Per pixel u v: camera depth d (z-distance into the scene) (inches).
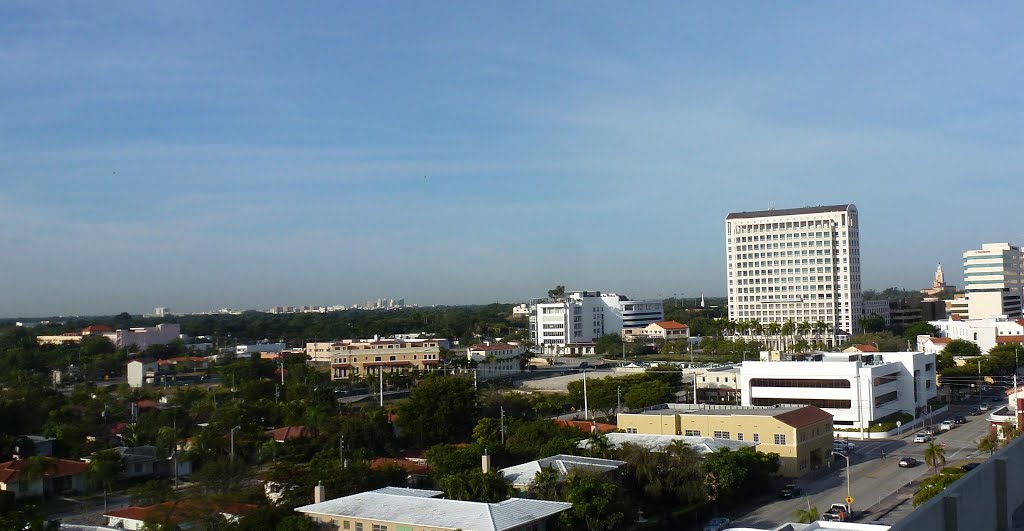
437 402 4940.9
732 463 3422.7
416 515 2605.8
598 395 5915.4
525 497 2997.0
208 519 2906.0
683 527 3110.2
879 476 3991.1
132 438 4751.5
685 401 6427.2
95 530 2903.5
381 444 4569.4
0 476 3693.4
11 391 5895.7
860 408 5349.4
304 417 4980.3
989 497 684.7
